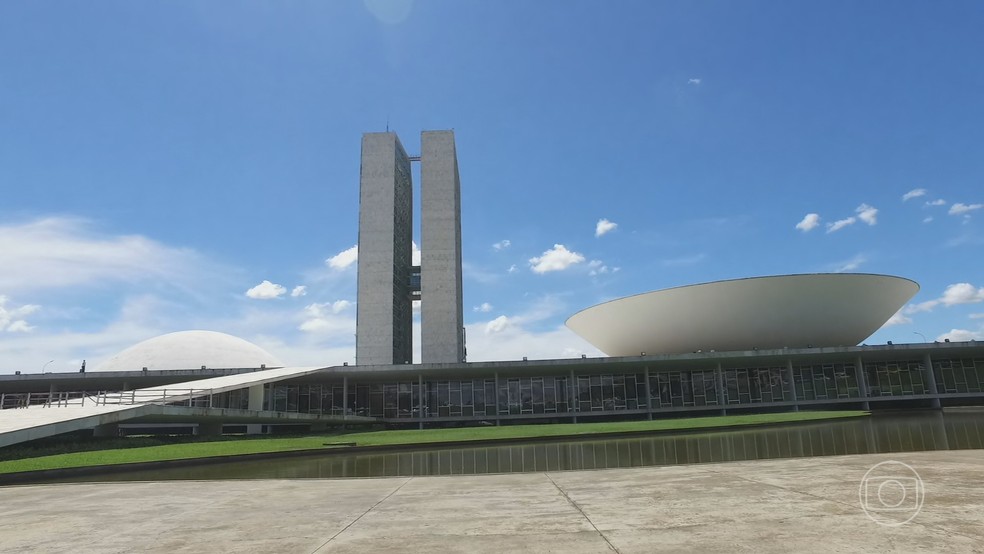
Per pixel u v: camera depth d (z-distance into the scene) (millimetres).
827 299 50594
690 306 52375
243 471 15344
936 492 6391
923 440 19469
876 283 51219
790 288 50062
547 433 27500
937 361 48719
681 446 19359
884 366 48562
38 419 19641
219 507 7328
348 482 9734
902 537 4574
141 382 45812
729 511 5855
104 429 27188
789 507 5930
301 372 40219
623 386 47375
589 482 8531
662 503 6473
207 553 4895
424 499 7496
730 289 50750
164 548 5121
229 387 31719
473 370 44562
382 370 43438
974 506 5617
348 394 47344
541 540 4980
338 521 6148
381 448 22750
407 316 87688
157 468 16531
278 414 32781
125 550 5082
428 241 77000
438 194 78062
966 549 4195
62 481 13898
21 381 44250
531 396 47344
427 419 45938
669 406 47281
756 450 17250
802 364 48344
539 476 9570
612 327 57781
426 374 45625
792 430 25469
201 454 18891
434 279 76000
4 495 9203
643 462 15047
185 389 29781
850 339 53906
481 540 5059
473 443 24078
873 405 49188
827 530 4887
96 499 8375
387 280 75375
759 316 51344
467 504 6973
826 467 8875
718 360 44625
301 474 14383
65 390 46500
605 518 5789
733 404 47375
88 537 5664
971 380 48188
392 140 79188
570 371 46375
